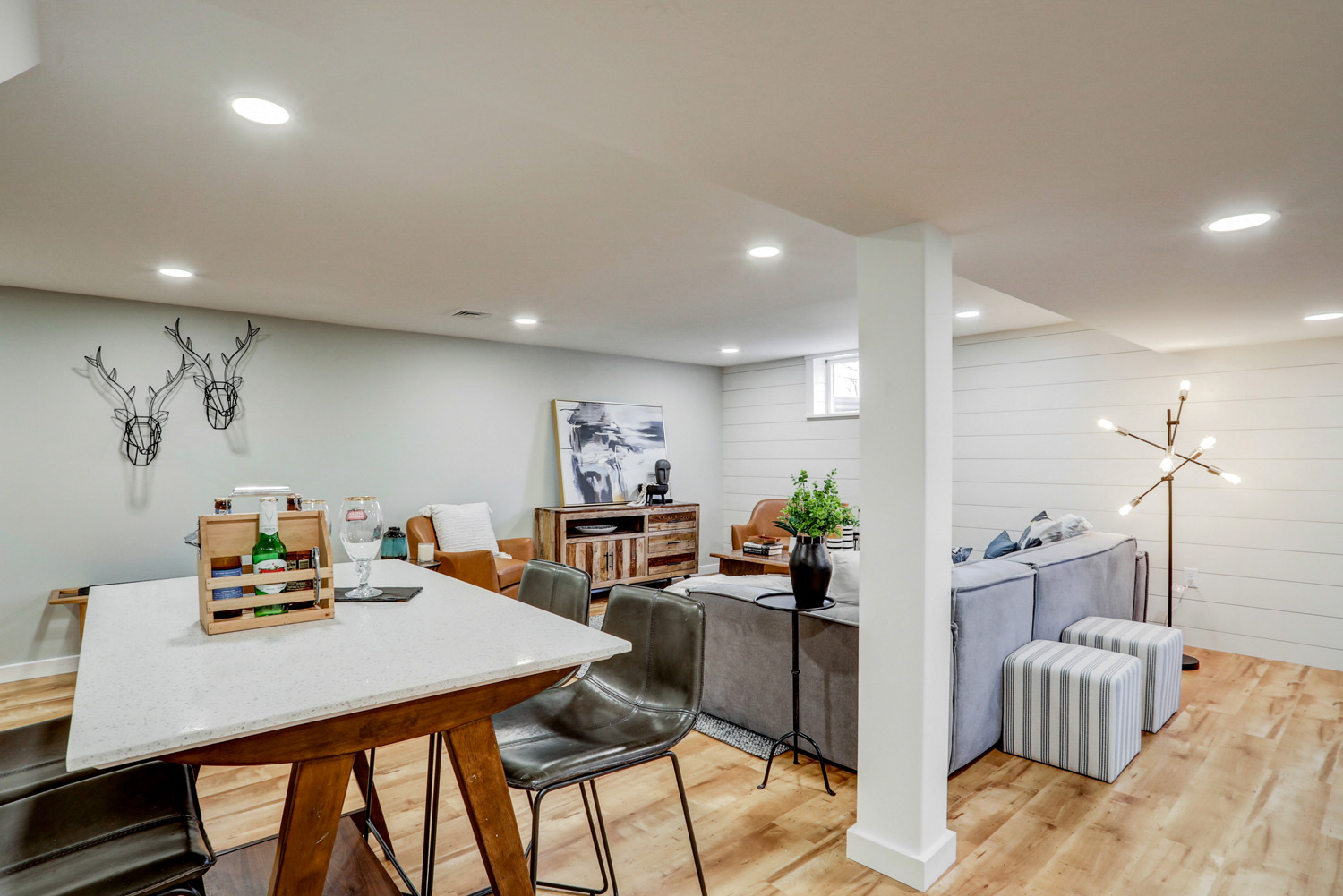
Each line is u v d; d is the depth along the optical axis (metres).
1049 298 3.30
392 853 2.11
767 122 1.55
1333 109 1.48
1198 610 4.75
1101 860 2.28
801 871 2.23
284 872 1.12
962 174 1.83
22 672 4.09
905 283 2.22
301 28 1.18
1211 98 1.44
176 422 4.56
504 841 1.32
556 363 6.49
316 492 5.12
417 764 2.97
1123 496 5.01
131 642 1.35
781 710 3.14
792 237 3.12
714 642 3.45
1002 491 5.56
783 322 5.17
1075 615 3.77
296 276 3.75
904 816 2.19
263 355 4.89
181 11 1.50
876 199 2.01
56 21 1.52
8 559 4.06
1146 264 2.72
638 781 2.83
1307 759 3.03
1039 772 2.92
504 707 1.31
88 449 4.27
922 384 2.17
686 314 4.86
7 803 1.28
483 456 6.01
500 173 2.38
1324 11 1.12
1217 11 1.13
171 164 2.28
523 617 1.58
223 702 1.04
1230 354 4.61
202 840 1.18
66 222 2.83
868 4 1.11
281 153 2.22
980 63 1.30
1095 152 1.70
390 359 5.49
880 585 2.25
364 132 2.08
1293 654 4.43
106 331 4.32
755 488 7.52
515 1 1.10
